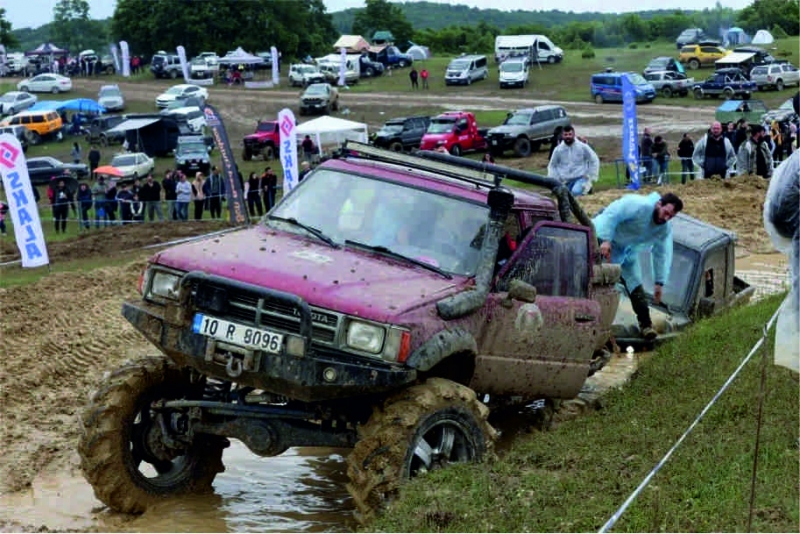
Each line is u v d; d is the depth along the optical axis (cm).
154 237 2609
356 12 13150
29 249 2083
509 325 866
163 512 846
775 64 6825
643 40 12812
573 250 940
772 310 1298
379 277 810
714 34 11444
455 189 894
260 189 3175
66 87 8444
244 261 806
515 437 1019
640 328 1306
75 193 3491
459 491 745
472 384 870
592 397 1131
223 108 7000
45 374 1254
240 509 858
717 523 681
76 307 1653
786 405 920
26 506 860
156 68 9231
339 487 921
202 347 779
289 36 11275
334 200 904
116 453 830
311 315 754
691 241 1434
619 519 697
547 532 686
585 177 2253
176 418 862
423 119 4947
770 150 3481
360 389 750
